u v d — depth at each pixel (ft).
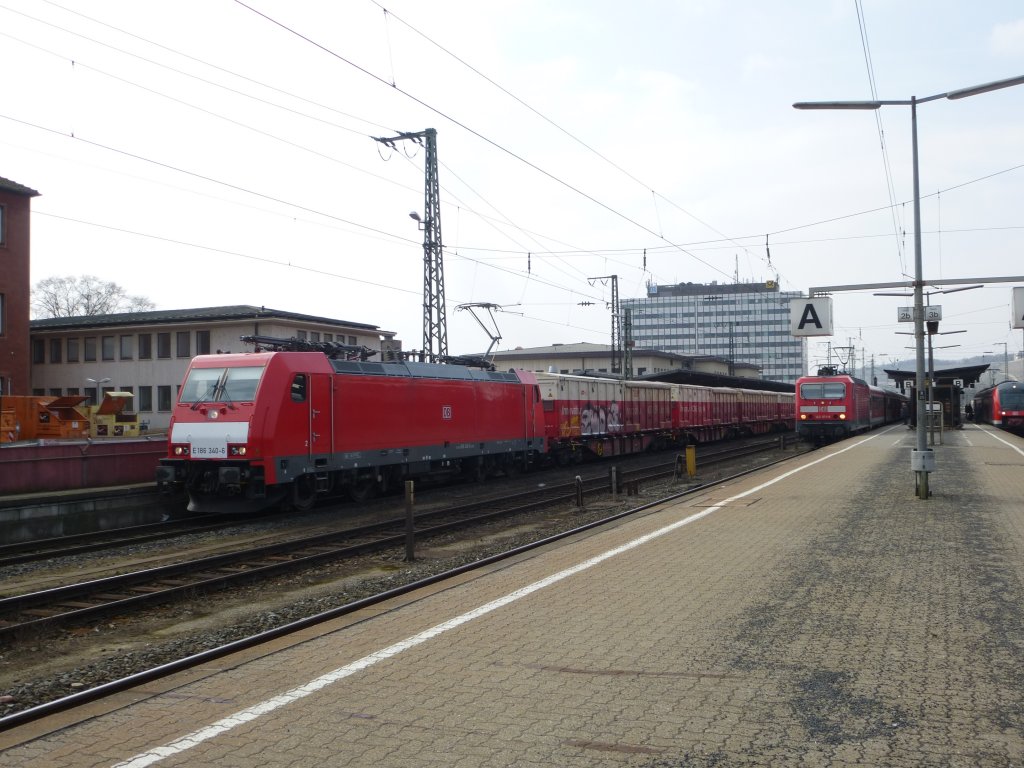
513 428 88.07
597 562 34.88
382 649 22.80
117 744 16.62
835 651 21.50
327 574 40.57
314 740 16.43
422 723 17.17
